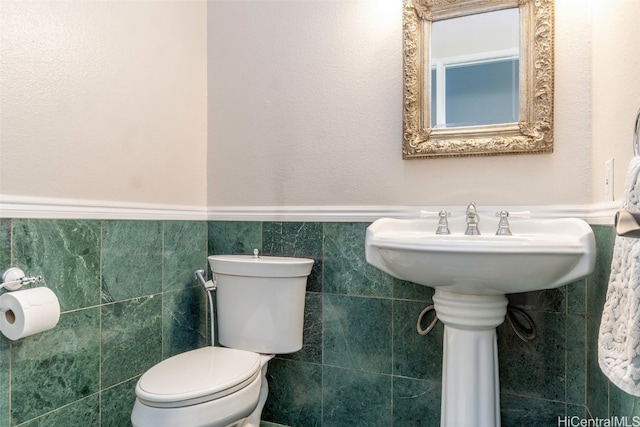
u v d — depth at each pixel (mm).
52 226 1224
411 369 1503
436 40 1517
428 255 991
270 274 1503
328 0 1677
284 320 1516
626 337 585
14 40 1130
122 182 1466
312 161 1692
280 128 1754
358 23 1631
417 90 1518
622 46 1015
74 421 1269
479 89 1455
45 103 1210
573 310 1314
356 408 1586
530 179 1391
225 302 1576
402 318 1519
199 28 1865
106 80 1402
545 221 1310
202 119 1880
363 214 1600
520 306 1374
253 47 1810
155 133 1610
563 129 1355
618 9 1052
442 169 1500
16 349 1114
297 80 1726
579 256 981
